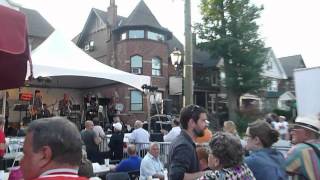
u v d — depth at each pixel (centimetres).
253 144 333
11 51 271
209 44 3209
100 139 1113
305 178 321
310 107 798
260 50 3238
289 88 4900
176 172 318
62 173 158
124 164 725
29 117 1731
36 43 3123
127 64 2984
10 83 398
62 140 159
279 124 1272
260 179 308
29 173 161
